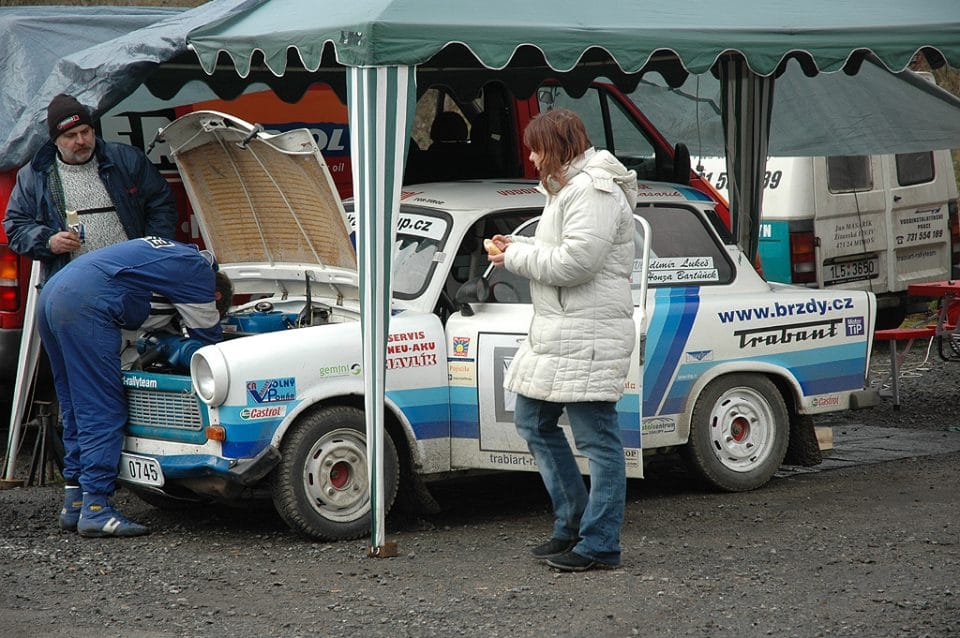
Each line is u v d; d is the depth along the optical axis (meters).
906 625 5.71
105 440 7.54
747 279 8.55
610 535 6.62
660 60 10.49
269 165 7.86
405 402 7.50
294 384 7.18
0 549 7.34
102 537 7.58
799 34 7.77
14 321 9.46
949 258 15.54
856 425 11.01
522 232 8.09
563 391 6.31
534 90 10.76
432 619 5.95
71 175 8.15
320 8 7.42
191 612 6.14
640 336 7.20
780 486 8.70
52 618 6.07
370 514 7.27
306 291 8.13
